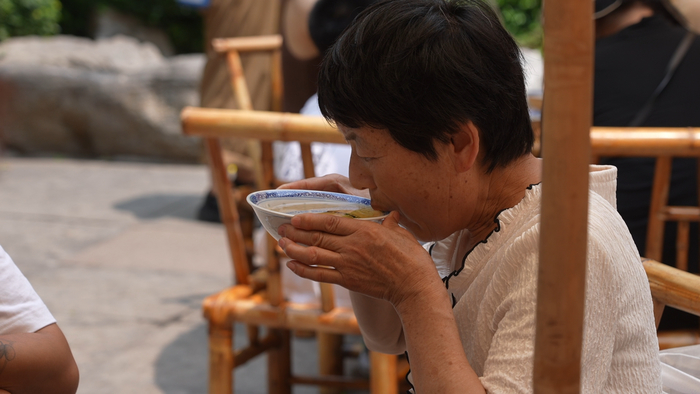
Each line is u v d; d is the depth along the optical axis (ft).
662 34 9.25
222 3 20.02
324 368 11.43
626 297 4.02
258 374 12.67
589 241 3.86
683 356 5.61
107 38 49.88
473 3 4.25
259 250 9.11
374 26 4.05
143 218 23.22
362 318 5.51
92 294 16.21
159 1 51.19
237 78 10.73
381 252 4.15
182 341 13.84
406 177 4.28
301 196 5.40
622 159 8.70
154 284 16.99
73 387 5.45
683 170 8.59
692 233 8.33
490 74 4.07
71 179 29.09
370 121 4.12
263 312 8.03
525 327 3.85
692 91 8.91
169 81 32.78
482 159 4.32
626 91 9.07
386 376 7.75
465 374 3.83
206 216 22.95
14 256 18.79
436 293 4.07
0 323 5.20
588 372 3.84
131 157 33.63
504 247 4.26
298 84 12.34
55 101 33.09
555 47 2.57
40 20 43.06
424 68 3.93
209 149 7.96
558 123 2.60
